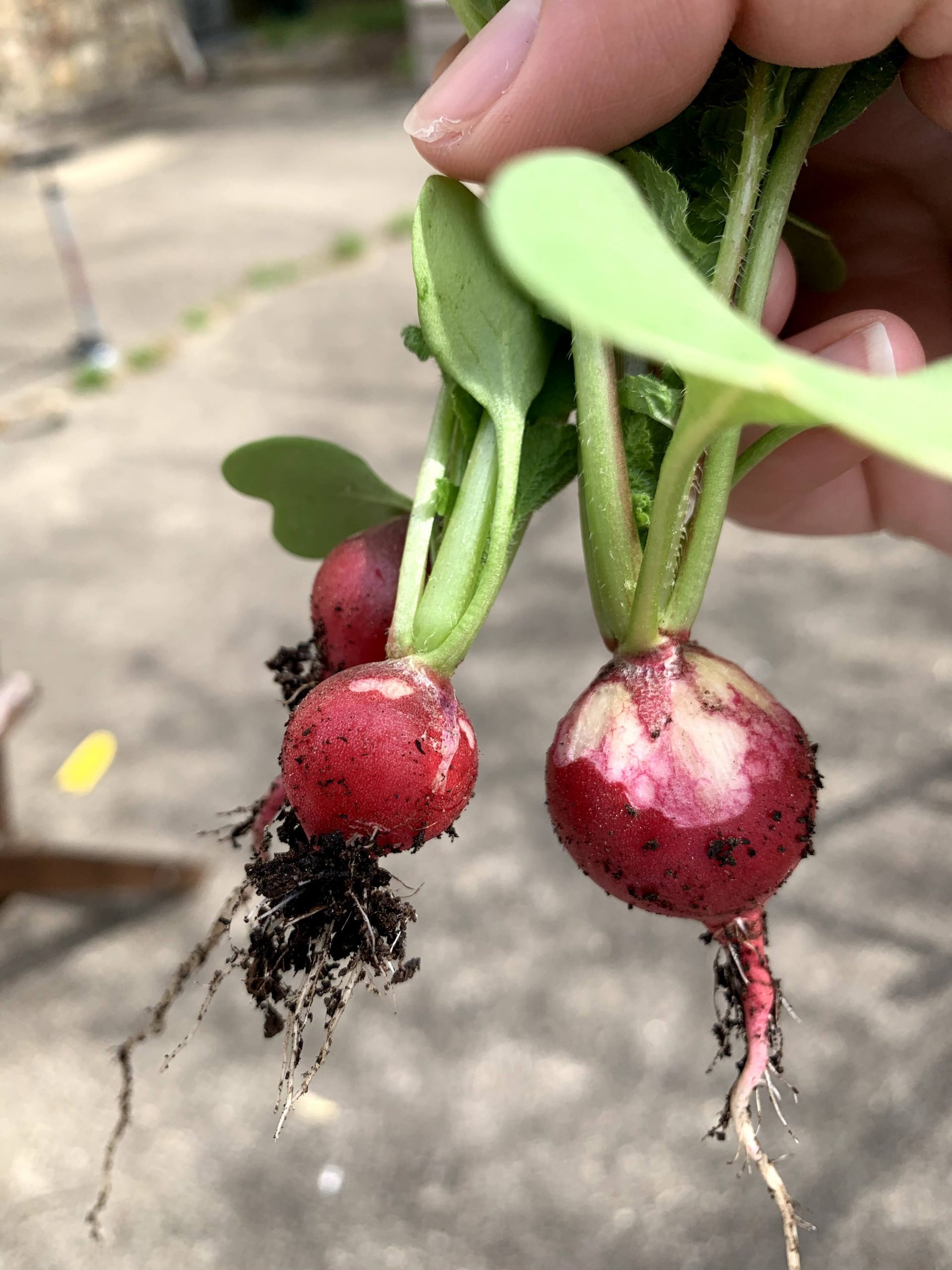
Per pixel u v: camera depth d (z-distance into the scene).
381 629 0.11
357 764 0.09
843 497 0.18
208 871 0.31
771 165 0.11
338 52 1.32
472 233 0.10
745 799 0.10
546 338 0.11
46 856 0.29
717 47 0.10
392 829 0.10
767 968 0.11
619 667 0.10
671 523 0.09
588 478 0.10
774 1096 0.11
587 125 0.11
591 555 0.11
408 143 1.00
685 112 0.11
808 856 0.10
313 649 0.12
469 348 0.10
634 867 0.10
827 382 0.05
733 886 0.10
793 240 0.13
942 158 0.14
